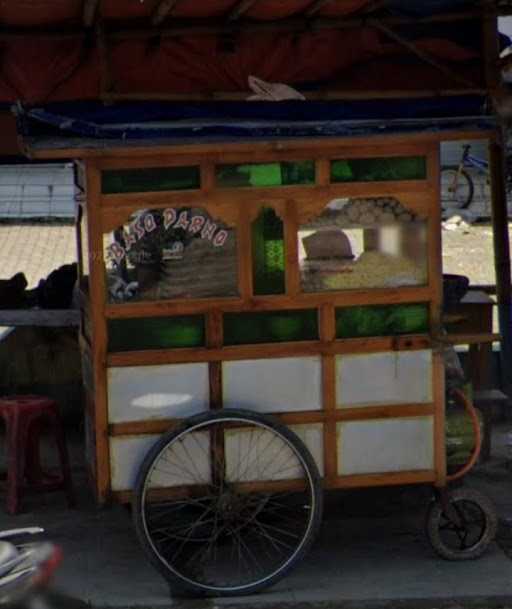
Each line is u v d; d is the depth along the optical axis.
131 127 5.78
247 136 5.83
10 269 16.02
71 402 8.63
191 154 5.85
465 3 6.24
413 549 6.54
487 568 6.27
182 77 6.17
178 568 5.96
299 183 5.95
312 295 5.98
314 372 6.02
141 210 5.87
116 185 5.84
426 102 6.32
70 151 5.72
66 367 8.59
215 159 5.88
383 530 6.83
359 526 6.89
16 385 8.60
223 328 5.95
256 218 5.94
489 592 5.93
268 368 5.99
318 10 6.04
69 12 5.75
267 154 5.91
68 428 8.70
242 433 5.92
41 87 6.10
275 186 5.93
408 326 6.09
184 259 5.93
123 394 5.91
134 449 5.94
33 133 5.93
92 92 6.12
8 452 7.08
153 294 5.91
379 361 6.06
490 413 8.07
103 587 6.04
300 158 5.93
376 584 6.05
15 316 7.92
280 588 6.00
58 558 4.36
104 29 6.00
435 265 6.07
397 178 6.01
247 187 5.92
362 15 6.27
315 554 6.46
